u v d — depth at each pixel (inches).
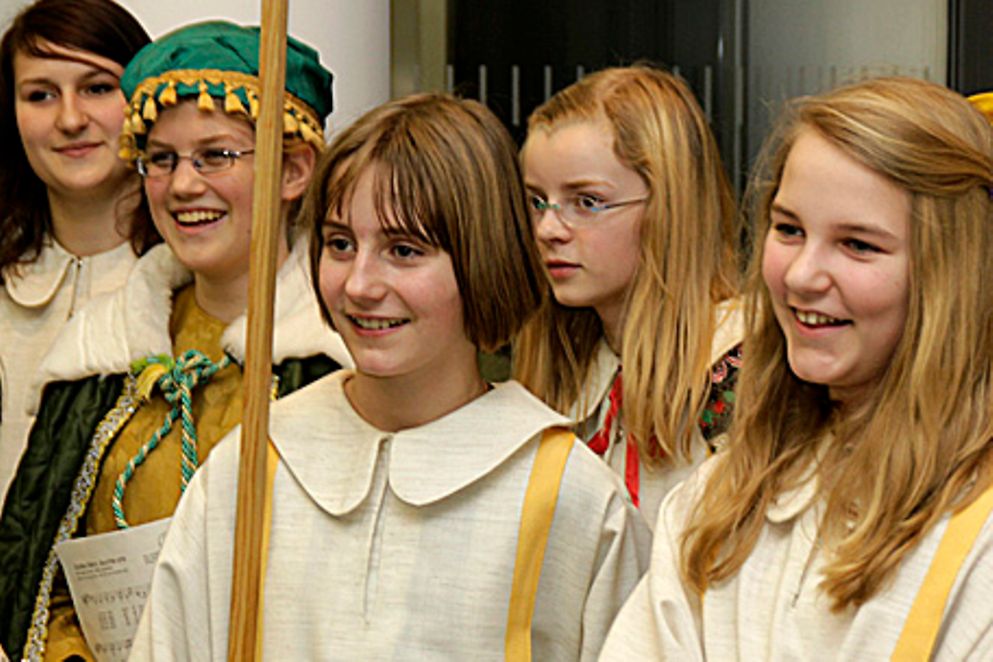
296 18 128.3
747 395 80.4
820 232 73.0
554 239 91.5
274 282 75.3
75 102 111.1
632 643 77.0
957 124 73.3
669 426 90.1
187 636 82.3
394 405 80.9
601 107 91.6
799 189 73.3
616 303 93.2
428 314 78.0
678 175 91.4
